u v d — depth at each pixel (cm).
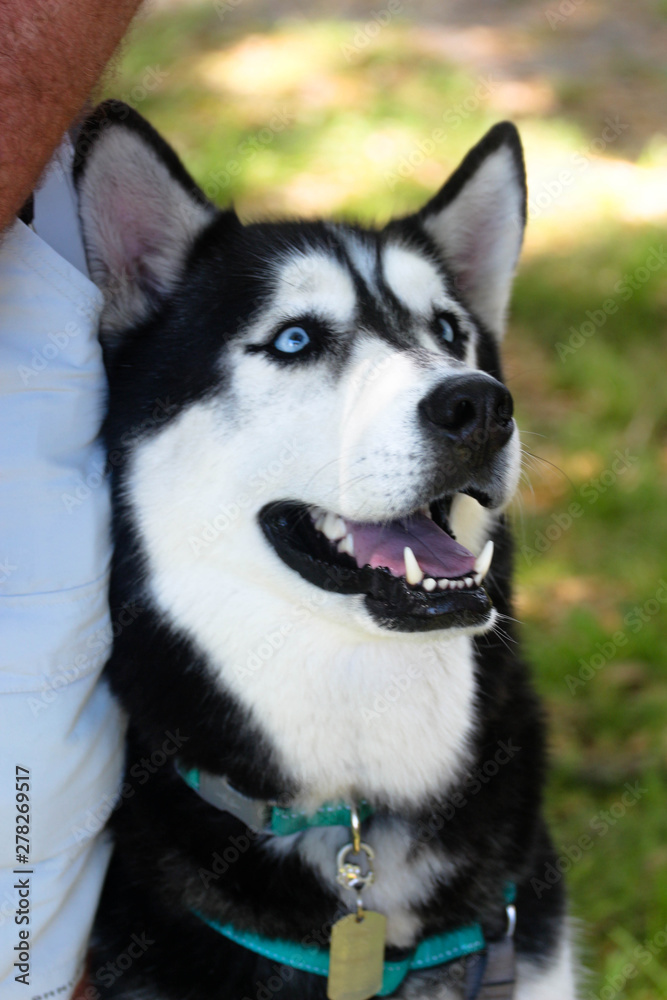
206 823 230
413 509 216
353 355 233
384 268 253
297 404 230
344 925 218
